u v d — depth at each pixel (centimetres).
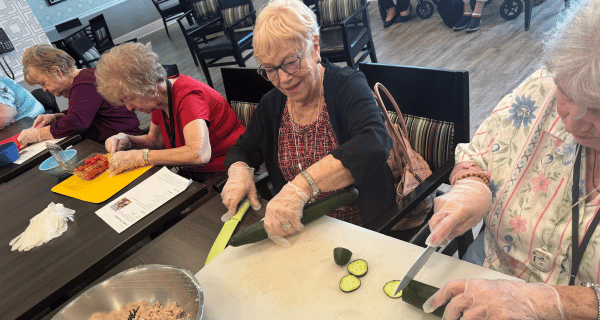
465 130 123
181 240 105
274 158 128
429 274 73
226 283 83
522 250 85
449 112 124
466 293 62
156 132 190
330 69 116
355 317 69
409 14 435
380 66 133
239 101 185
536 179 81
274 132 125
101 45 600
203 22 463
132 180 143
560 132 77
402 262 77
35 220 127
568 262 78
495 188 89
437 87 123
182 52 606
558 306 59
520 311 58
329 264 80
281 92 122
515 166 84
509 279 68
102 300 86
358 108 108
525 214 82
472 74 299
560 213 77
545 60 63
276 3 102
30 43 424
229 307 78
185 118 155
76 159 161
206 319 77
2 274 113
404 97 132
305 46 102
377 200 117
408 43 385
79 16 724
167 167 155
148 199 130
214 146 171
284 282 79
